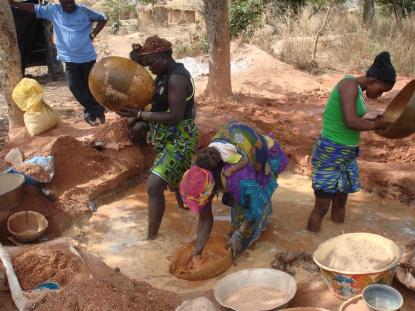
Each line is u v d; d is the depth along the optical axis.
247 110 7.94
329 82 9.88
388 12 15.73
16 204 4.86
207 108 8.17
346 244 3.95
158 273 4.27
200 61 11.20
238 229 4.39
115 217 5.18
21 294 3.64
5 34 6.48
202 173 3.95
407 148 6.38
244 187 4.11
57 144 5.50
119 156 5.86
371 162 5.90
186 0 20.02
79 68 6.78
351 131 4.23
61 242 4.36
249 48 11.20
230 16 11.91
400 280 3.71
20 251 4.20
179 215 5.18
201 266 4.20
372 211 5.12
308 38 12.20
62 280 3.95
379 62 4.03
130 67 4.30
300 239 4.66
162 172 4.53
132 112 4.40
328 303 3.65
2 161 5.70
